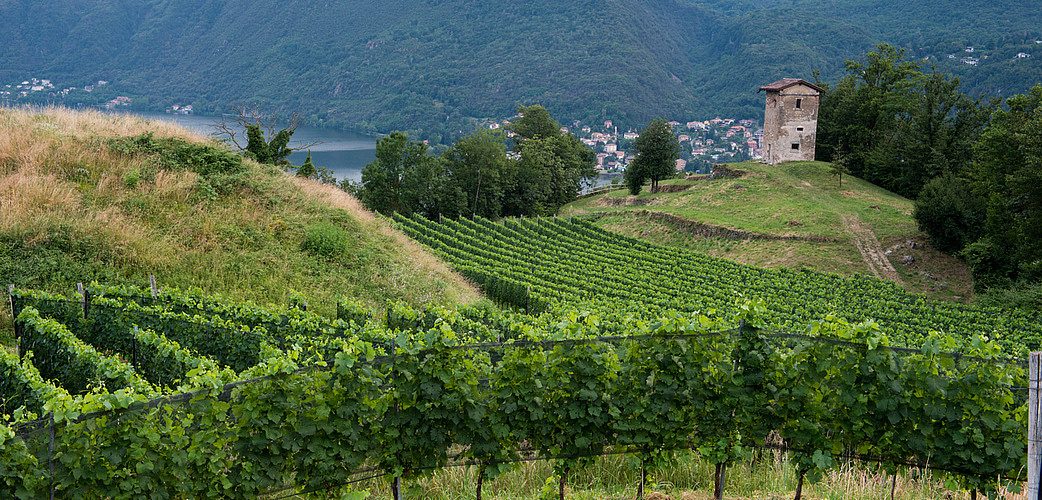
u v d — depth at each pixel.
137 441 6.12
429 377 6.94
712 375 7.36
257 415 6.51
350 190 70.00
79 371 11.99
